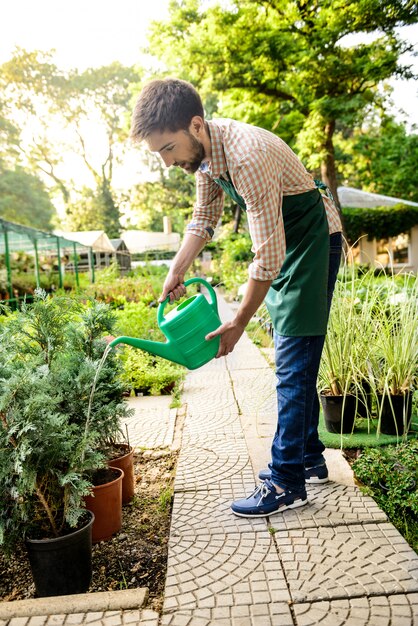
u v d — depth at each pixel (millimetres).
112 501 1793
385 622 1271
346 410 2568
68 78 36156
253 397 3479
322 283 1777
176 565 1565
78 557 1497
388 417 2557
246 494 2018
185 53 11820
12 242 15312
